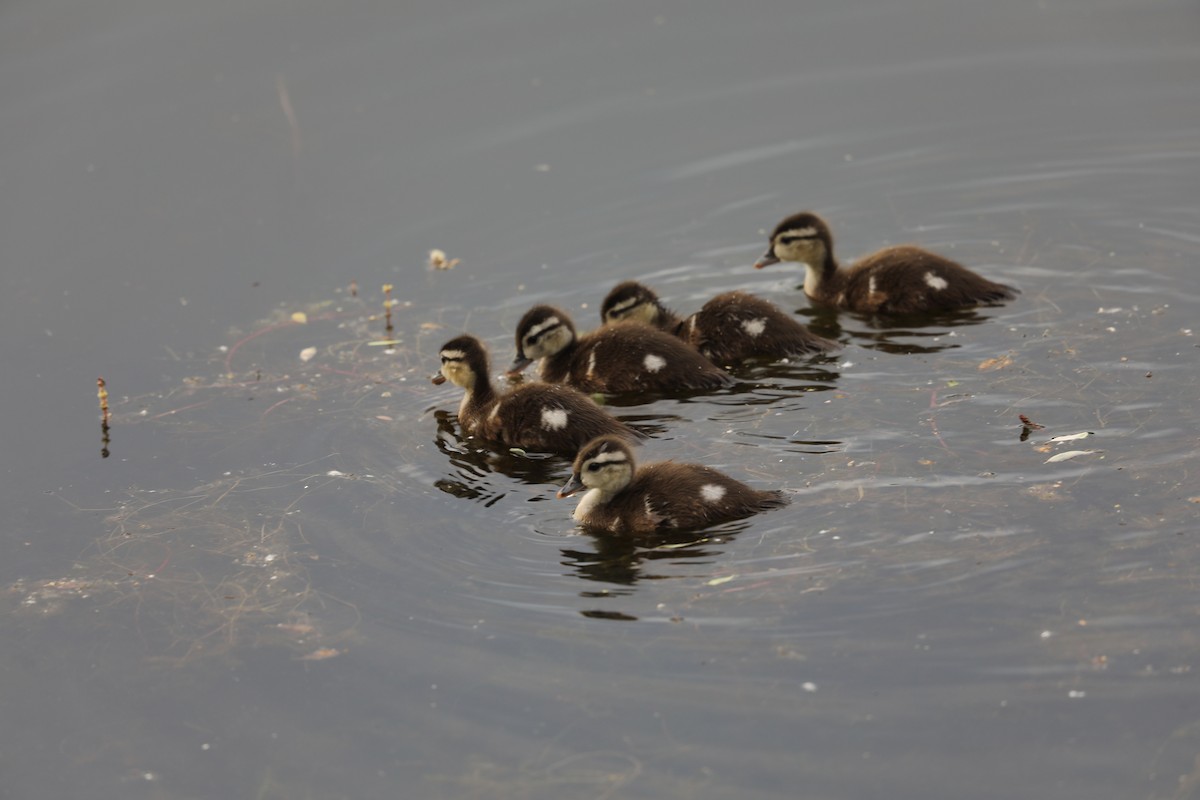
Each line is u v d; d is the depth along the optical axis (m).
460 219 21.88
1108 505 13.19
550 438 15.91
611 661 11.59
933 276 18.31
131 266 20.78
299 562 13.59
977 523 13.07
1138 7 26.84
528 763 10.58
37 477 15.73
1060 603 11.80
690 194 22.31
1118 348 16.55
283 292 20.14
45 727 11.60
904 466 14.31
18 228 21.55
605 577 12.94
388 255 20.98
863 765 10.26
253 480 15.37
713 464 14.82
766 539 13.20
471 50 26.22
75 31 26.73
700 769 10.34
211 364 18.31
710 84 25.12
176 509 14.80
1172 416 14.80
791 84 25.06
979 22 26.75
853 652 11.41
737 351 17.70
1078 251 19.59
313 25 26.97
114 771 11.03
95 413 17.20
